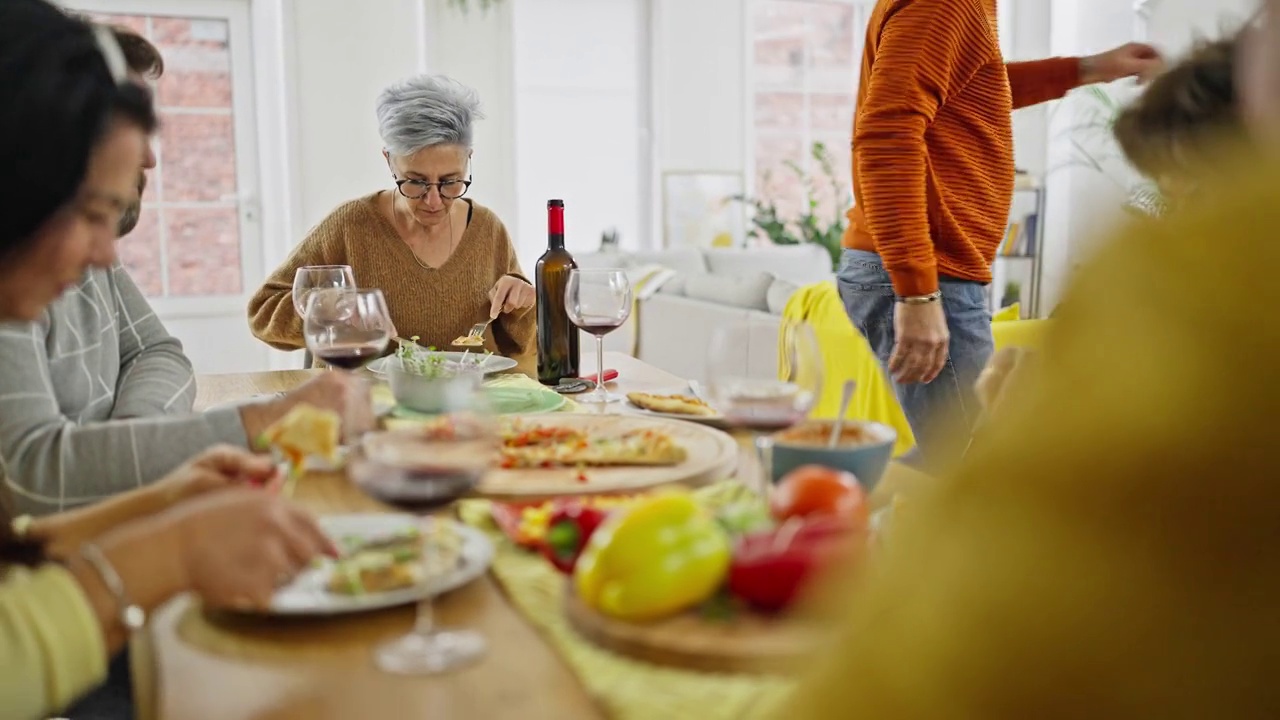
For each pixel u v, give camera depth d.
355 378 1.38
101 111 0.89
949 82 1.88
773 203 6.17
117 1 4.65
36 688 0.75
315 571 0.92
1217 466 0.28
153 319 1.80
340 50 4.95
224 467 1.04
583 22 5.81
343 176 5.03
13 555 0.85
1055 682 0.30
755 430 1.08
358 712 0.70
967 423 1.96
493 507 1.09
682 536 0.78
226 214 4.96
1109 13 5.84
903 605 0.33
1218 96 0.89
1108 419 0.29
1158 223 0.31
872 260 2.07
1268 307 0.28
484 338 2.47
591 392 1.85
